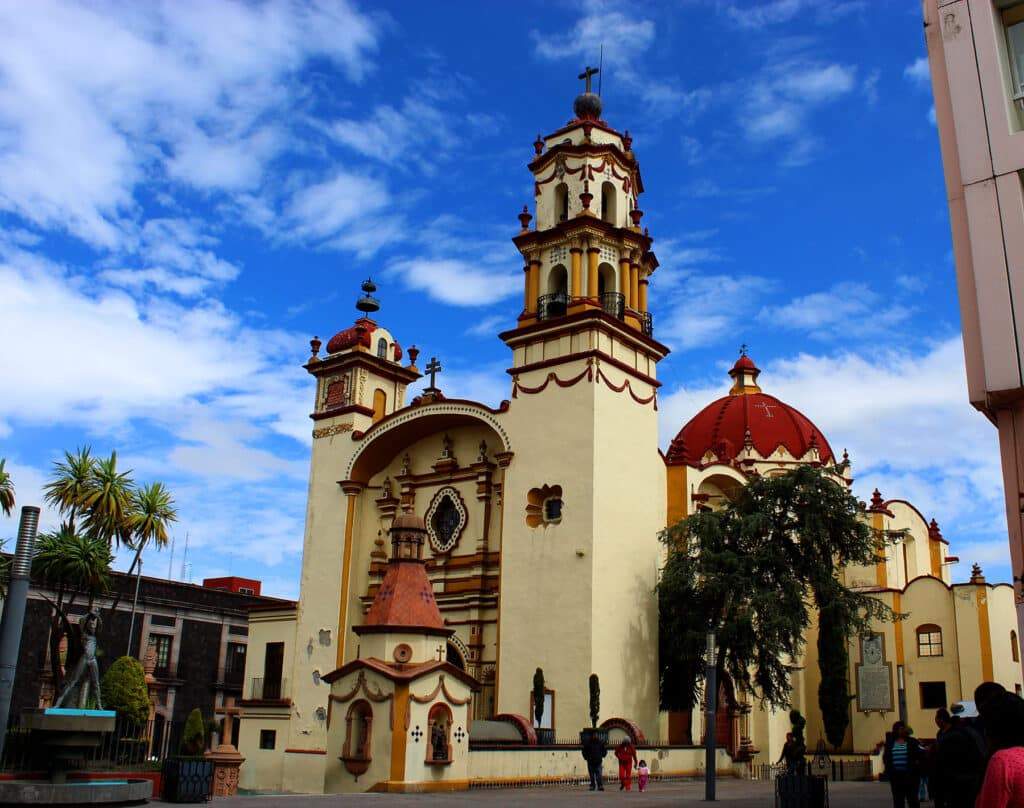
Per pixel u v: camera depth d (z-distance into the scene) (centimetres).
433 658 2689
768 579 3438
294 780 3866
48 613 4803
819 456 5269
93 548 3625
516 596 3522
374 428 4181
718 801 2347
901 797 1773
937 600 4388
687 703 3550
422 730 2566
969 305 1641
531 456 3650
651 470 3762
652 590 3594
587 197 3878
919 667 4356
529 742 3081
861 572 4766
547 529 3509
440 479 4088
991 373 1580
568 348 3681
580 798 2419
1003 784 644
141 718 3438
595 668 3256
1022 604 1520
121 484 3944
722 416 5541
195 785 2077
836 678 3516
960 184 1694
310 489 4369
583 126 4116
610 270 3988
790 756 2527
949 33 1755
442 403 3969
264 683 4378
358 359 4356
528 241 3972
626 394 3709
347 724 2617
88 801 1877
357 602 4100
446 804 2159
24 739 2117
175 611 5559
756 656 3416
